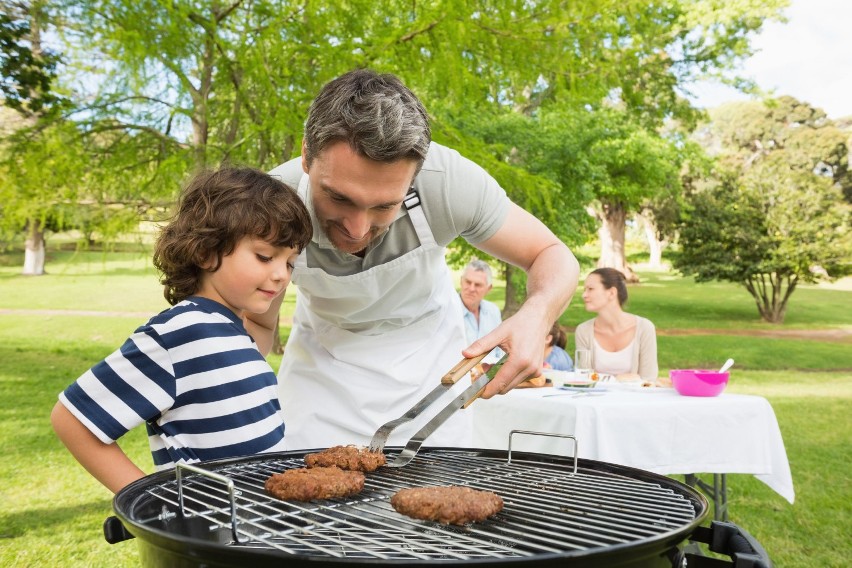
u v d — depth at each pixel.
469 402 1.55
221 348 1.50
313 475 1.28
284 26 6.98
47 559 3.26
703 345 13.57
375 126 1.27
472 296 4.81
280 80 6.76
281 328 14.72
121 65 7.15
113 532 1.15
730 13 16.84
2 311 17.27
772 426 3.29
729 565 1.08
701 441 3.16
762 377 10.29
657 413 3.10
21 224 8.01
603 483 1.39
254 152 8.78
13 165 7.69
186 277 1.60
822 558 3.42
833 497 4.51
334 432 2.09
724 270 16.89
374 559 0.86
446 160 1.81
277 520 1.10
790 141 32.97
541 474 1.46
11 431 6.18
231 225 1.50
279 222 1.53
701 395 3.36
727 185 17.41
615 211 26.69
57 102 7.90
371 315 2.03
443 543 1.02
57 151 7.56
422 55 6.51
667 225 25.67
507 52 6.50
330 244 1.78
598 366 4.24
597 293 4.24
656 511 1.19
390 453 1.64
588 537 1.07
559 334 4.39
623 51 7.67
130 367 1.41
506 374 1.58
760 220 17.03
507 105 14.31
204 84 7.72
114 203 8.29
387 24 7.14
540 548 0.98
